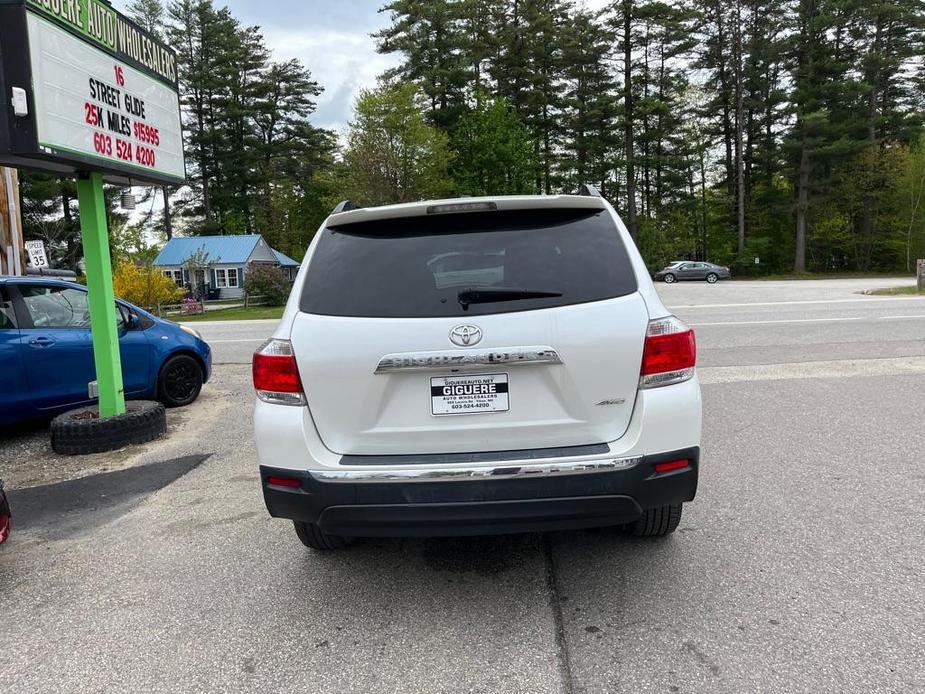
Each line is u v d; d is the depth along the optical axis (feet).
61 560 12.19
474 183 156.56
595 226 9.78
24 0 15.76
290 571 11.33
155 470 17.57
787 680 7.76
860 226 176.45
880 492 13.85
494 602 9.96
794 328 41.63
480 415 9.11
